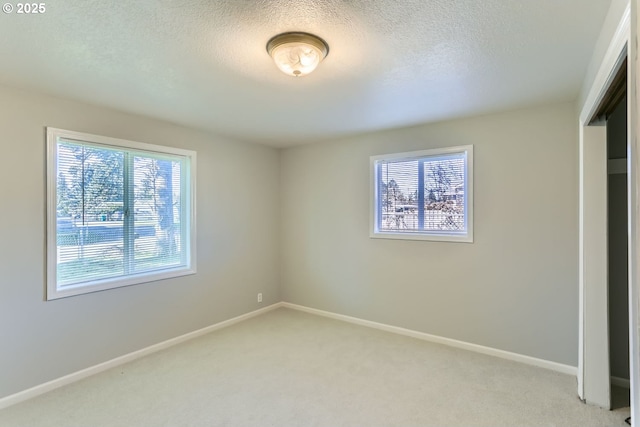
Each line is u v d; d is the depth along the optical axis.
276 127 3.69
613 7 1.50
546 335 2.95
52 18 1.62
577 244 2.81
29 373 2.54
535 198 3.00
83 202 2.91
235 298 4.18
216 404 2.38
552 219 2.92
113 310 3.04
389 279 3.87
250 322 4.17
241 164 4.28
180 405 2.37
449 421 2.18
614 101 2.01
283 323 4.13
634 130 1.05
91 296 2.90
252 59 2.07
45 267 2.64
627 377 2.59
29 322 2.55
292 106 2.96
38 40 1.83
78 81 2.39
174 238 3.62
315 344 3.46
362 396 2.48
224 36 1.81
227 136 4.08
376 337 3.66
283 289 4.83
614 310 2.65
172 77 2.33
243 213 4.30
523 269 3.06
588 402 2.37
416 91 2.62
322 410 2.30
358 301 4.12
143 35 1.79
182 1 1.50
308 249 4.57
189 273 3.66
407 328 3.73
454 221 3.49
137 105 2.92
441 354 3.22
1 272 2.43
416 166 3.73
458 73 2.29
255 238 4.46
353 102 2.87
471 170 3.31
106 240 3.08
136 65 2.15
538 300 2.99
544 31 1.77
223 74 2.29
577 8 1.57
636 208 1.03
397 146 3.78
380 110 3.09
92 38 1.82
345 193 4.21
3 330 2.44
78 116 2.81
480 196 3.27
